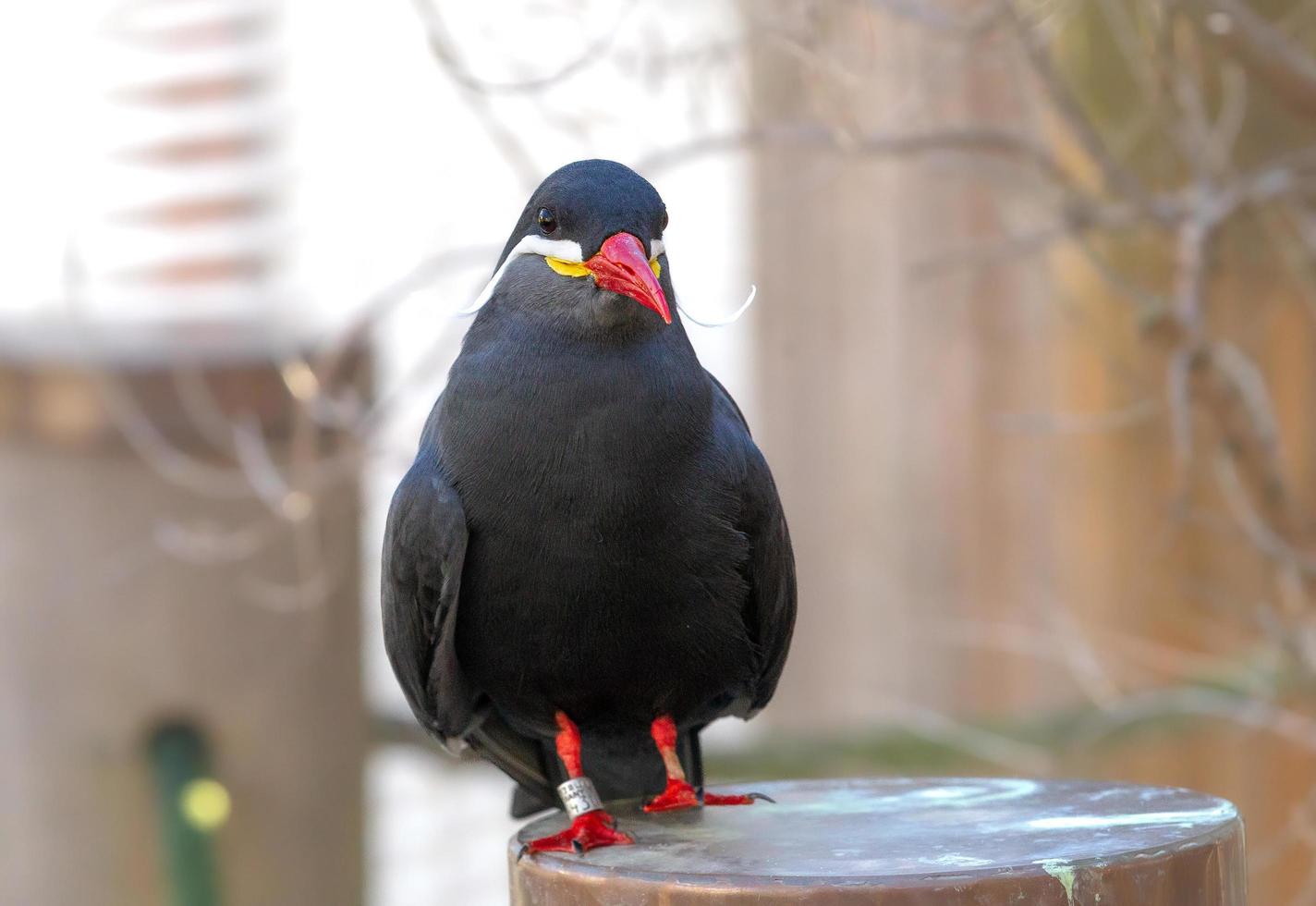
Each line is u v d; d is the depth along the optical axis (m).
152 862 11.95
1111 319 14.04
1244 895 6.03
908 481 16.03
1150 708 12.75
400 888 13.92
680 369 6.69
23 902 11.97
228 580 11.98
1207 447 13.91
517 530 6.64
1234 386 10.72
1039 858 5.48
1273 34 10.38
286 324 12.54
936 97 12.57
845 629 16.55
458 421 6.75
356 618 12.75
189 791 11.89
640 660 6.93
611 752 7.54
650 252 6.61
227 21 12.48
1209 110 12.30
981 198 15.22
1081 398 14.81
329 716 12.52
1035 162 11.59
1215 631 14.16
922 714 13.62
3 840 11.98
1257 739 13.88
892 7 10.91
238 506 11.98
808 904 5.35
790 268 15.84
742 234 14.21
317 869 12.47
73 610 11.85
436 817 14.00
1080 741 13.16
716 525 6.79
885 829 6.22
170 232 12.50
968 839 5.93
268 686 12.16
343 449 12.39
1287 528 11.15
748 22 11.27
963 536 15.78
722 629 6.96
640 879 5.62
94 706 11.89
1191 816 6.10
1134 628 14.52
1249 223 12.98
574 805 6.50
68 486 11.77
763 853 5.88
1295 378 13.57
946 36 11.66
